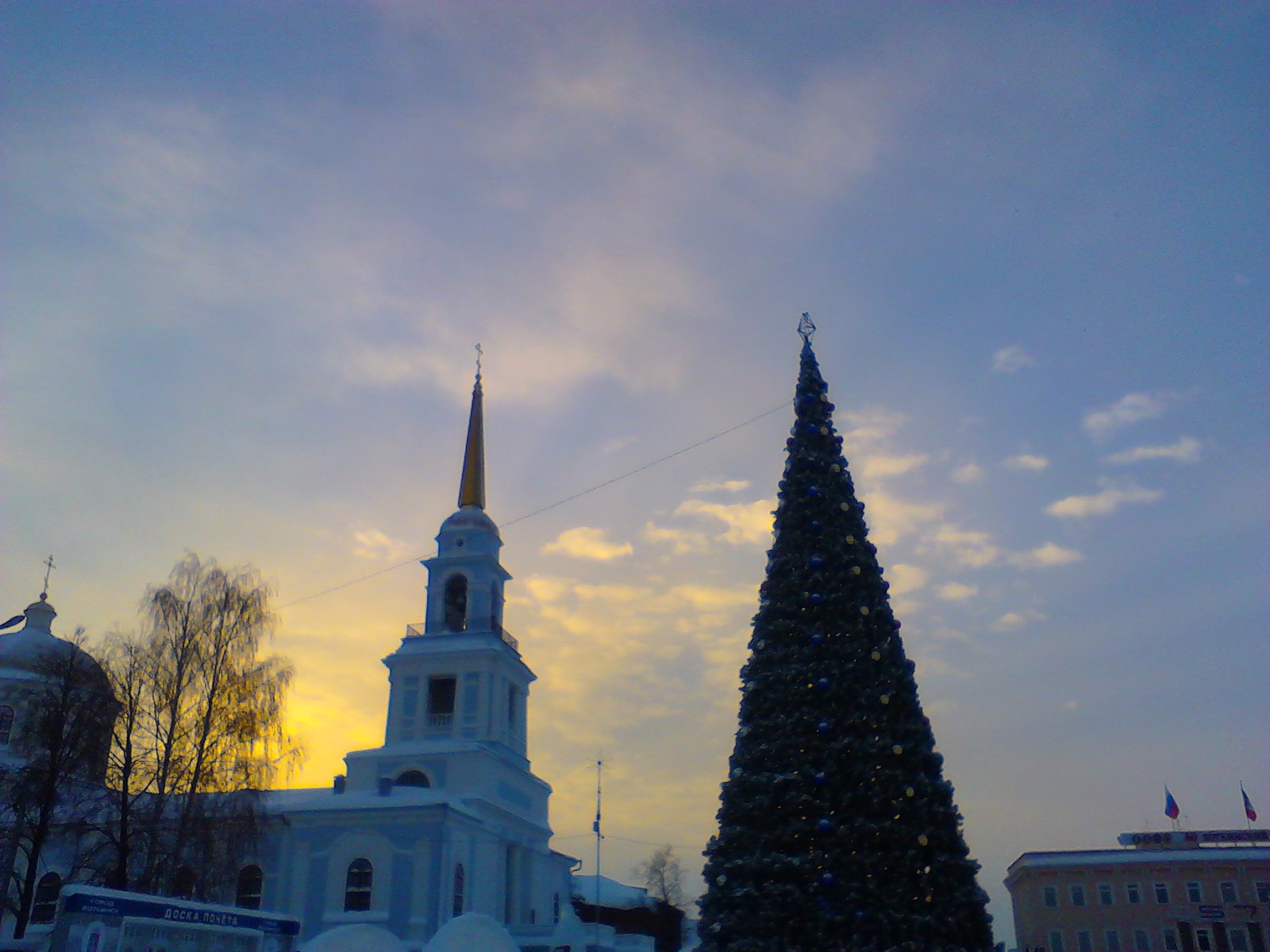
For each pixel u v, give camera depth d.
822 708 22.39
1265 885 85.12
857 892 20.77
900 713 22.38
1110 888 88.56
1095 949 87.00
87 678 43.41
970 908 21.00
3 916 45.91
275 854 53.88
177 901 26.33
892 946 20.16
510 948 35.03
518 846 63.38
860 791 21.53
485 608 65.75
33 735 42.28
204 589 44.16
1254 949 83.38
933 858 21.12
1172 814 93.81
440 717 62.53
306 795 58.06
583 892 93.94
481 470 72.19
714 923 21.78
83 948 22.94
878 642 22.95
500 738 63.00
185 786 41.19
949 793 22.00
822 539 24.05
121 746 41.09
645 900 94.69
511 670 66.31
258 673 43.75
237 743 42.31
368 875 52.88
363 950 32.56
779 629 23.27
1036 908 89.88
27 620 60.22
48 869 49.34
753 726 22.80
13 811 43.22
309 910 52.31
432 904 51.47
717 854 22.42
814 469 25.06
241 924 28.91
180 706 41.94
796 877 21.22
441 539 68.50
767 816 21.92
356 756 60.84
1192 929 85.25
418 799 54.19
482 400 74.94
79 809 43.28
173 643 42.56
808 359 26.84
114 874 39.59
